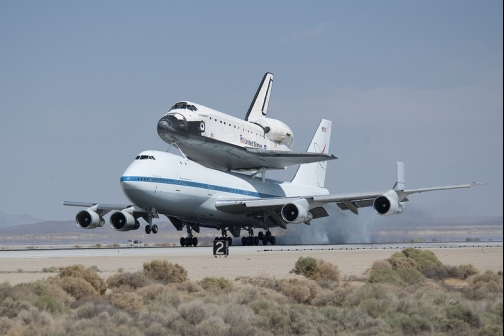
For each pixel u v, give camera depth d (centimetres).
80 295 6212
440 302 5812
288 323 4731
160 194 15062
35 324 4594
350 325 4872
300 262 8512
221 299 5841
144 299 6097
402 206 16550
